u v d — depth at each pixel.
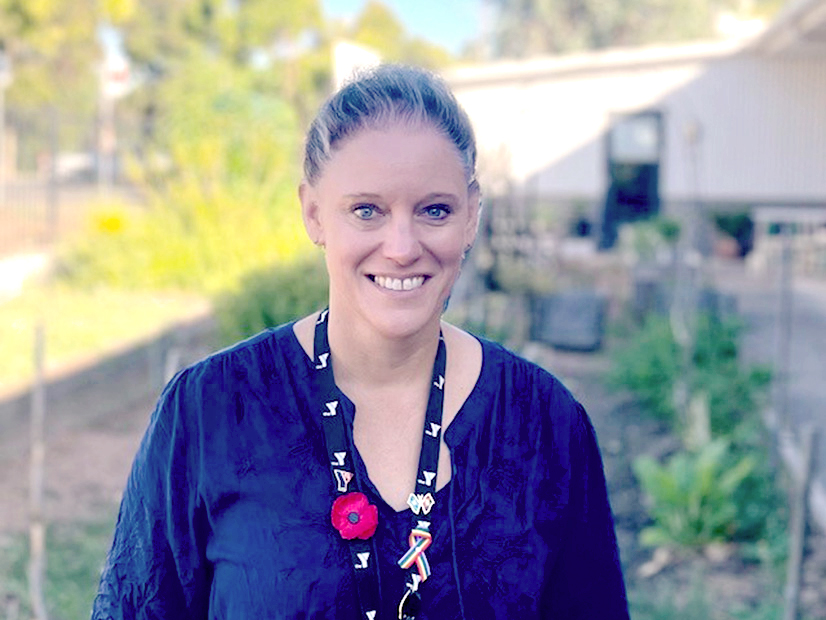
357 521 1.71
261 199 14.63
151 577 1.82
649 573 5.68
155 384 9.23
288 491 1.74
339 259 1.75
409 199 1.72
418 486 1.77
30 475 6.82
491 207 11.55
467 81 23.47
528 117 23.28
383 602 1.72
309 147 1.79
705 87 22.75
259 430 1.77
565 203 23.39
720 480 6.19
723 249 22.58
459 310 9.32
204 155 14.70
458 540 1.76
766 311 15.63
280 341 1.84
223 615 1.74
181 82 16.62
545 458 1.85
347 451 1.77
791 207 22.72
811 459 4.61
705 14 56.75
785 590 5.34
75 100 37.91
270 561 1.71
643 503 6.71
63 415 8.22
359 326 1.79
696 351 8.91
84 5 30.05
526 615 1.78
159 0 42.47
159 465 1.81
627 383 9.17
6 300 12.87
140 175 15.20
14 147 18.34
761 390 8.79
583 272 18.52
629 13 57.12
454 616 1.74
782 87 22.47
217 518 1.76
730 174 22.81
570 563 1.93
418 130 1.72
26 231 15.95
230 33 39.00
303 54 36.00
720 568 5.73
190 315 12.02
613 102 23.06
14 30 27.94
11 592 5.01
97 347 10.41
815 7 17.17
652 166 23.08
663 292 12.73
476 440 1.82
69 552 5.54
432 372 1.84
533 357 10.15
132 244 14.12
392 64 1.81
